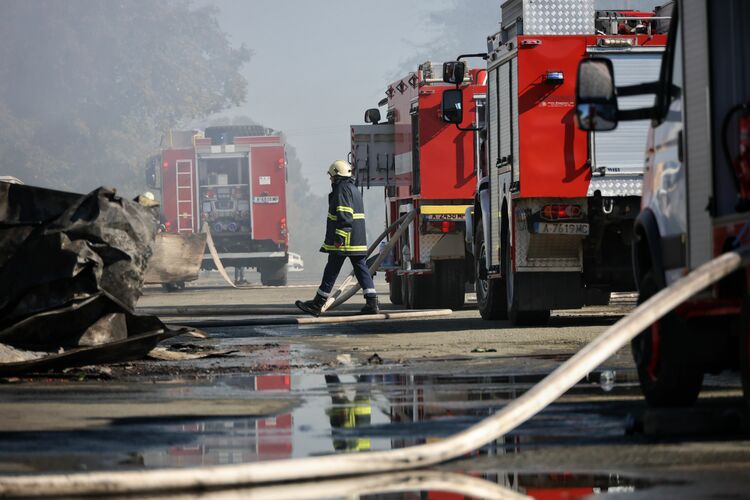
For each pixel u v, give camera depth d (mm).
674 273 16062
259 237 89938
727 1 14742
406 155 49719
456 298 47812
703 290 14797
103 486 11062
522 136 33625
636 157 33719
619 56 33906
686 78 15586
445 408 17406
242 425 15805
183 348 28750
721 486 10953
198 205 90500
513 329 34500
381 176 52094
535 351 27438
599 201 33594
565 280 34156
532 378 21766
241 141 90250
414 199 47812
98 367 23547
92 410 17500
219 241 91500
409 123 49062
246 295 74562
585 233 33500
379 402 18344
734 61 14617
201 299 69125
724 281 14367
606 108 16328
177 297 73000
